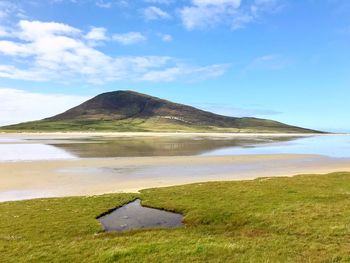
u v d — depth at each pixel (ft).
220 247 52.37
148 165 160.45
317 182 103.65
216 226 66.18
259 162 175.22
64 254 51.98
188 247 52.70
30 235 61.93
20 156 194.80
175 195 90.58
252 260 47.70
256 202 79.05
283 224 63.46
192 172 141.38
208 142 352.90
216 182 107.45
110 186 111.86
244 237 58.08
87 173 136.77
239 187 96.94
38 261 49.90
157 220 72.84
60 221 70.03
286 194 86.48
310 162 177.17
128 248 52.65
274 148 274.16
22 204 83.20
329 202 78.18
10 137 455.63
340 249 50.90
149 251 51.65
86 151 229.25
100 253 51.42
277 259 47.91
